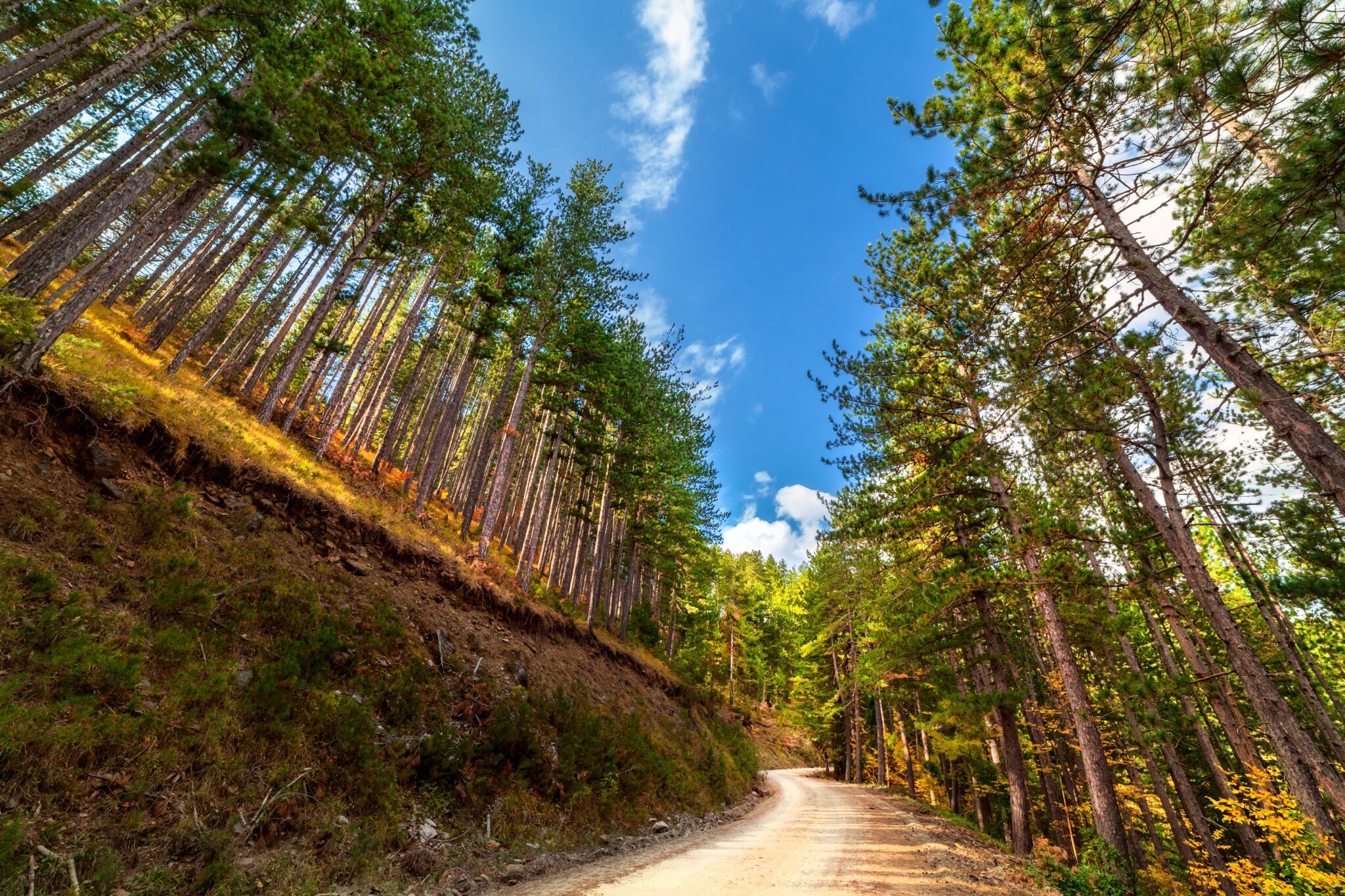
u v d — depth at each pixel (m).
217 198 23.31
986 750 25.39
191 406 11.56
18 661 5.16
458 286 27.22
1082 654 18.25
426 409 28.88
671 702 23.84
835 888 7.39
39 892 3.84
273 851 5.63
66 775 4.71
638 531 30.45
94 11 11.45
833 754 42.50
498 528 29.00
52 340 8.49
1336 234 6.08
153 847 4.77
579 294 22.28
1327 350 8.40
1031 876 9.51
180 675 6.37
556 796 10.78
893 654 16.33
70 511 7.38
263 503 10.85
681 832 13.03
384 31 16.31
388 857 6.61
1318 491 10.88
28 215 14.83
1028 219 8.98
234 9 13.59
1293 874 7.62
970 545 14.72
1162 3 5.91
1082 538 10.65
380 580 12.11
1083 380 8.72
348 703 8.03
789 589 57.06
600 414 24.67
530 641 16.22
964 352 11.48
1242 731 12.37
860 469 15.06
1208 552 17.11
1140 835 23.52
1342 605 10.06
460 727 10.22
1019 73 7.73
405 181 19.72
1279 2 5.01
